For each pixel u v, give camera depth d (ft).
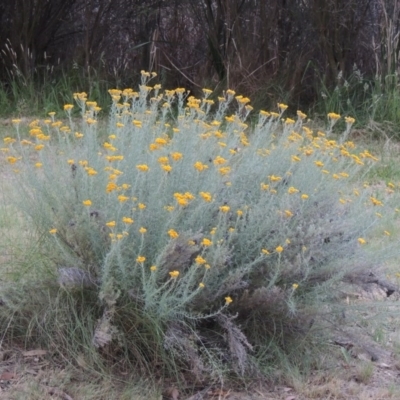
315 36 33.88
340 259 12.21
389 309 14.03
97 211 11.36
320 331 12.50
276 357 12.03
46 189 12.35
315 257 12.07
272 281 11.17
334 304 12.28
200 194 11.16
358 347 12.76
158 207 11.49
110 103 33.63
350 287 13.02
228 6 34.09
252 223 11.75
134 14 36.91
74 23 38.01
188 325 11.39
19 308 12.03
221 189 12.35
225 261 11.21
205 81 35.24
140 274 11.24
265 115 15.03
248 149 13.56
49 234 12.21
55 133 27.68
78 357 11.35
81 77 35.24
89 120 12.92
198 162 11.78
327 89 33.55
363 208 14.03
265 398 11.39
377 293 14.98
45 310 11.96
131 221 10.59
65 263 11.98
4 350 11.76
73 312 11.64
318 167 13.35
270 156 13.35
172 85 36.47
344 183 14.15
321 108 33.09
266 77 33.94
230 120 14.26
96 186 12.04
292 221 12.24
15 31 36.37
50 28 37.01
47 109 32.68
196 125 13.98
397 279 15.33
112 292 11.03
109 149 12.34
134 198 11.40
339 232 12.60
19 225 15.48
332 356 12.73
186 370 11.57
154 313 11.09
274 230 11.83
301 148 14.11
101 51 37.27
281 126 30.04
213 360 11.39
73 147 15.76
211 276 11.31
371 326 13.73
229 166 12.91
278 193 12.81
